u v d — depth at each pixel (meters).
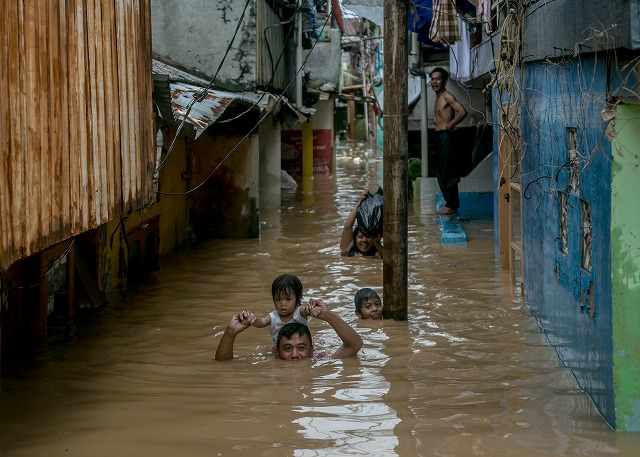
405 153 8.80
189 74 14.98
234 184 15.12
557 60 6.97
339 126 54.06
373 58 37.03
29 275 7.89
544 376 6.84
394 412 5.92
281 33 18.97
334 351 7.79
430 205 18.69
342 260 12.81
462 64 14.77
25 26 4.70
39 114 4.91
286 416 5.83
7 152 4.42
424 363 7.31
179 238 14.59
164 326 8.83
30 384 6.72
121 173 6.70
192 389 6.54
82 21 5.73
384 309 9.01
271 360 7.50
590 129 5.95
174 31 15.34
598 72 5.68
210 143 15.13
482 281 10.98
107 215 6.29
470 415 5.85
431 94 22.30
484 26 12.52
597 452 5.14
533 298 8.95
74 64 5.55
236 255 13.40
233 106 14.48
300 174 27.72
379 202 13.20
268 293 10.52
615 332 5.46
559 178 7.21
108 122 6.32
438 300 9.91
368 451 5.16
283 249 13.91
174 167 14.08
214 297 10.30
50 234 5.10
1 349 7.54
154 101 8.46
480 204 17.67
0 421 5.76
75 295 9.56
